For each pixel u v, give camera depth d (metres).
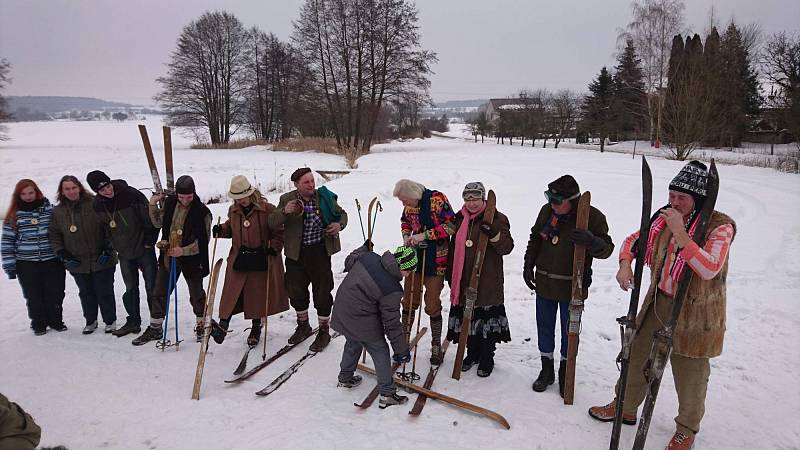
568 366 3.62
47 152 30.03
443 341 4.79
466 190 3.89
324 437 3.23
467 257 3.99
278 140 40.56
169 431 3.37
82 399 3.79
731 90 34.56
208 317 3.98
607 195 13.72
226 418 3.52
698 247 2.64
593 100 48.09
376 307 3.58
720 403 3.65
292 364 4.36
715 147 36.94
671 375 4.07
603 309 5.58
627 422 3.38
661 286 3.05
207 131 48.19
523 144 47.16
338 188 13.88
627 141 47.53
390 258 3.55
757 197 13.40
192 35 43.06
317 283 4.60
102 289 4.99
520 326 5.18
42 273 4.98
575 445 3.18
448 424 3.40
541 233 3.72
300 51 37.84
